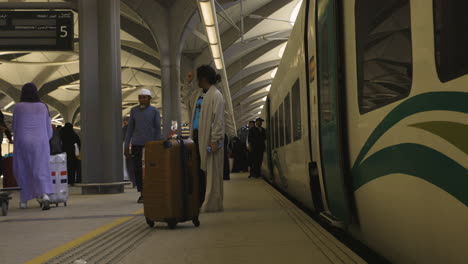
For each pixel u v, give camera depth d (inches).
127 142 425.4
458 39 97.4
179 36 1081.4
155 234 234.8
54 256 189.2
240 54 1743.4
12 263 179.6
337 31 191.2
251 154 799.1
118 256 185.9
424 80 113.8
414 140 119.8
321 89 222.7
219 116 313.9
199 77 316.8
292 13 1535.4
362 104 165.8
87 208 379.2
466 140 93.9
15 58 1876.2
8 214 347.9
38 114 368.2
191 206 250.5
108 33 558.6
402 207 131.0
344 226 207.2
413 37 120.4
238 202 390.0
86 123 552.4
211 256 180.4
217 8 1272.1
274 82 586.9
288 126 419.8
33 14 586.9
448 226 103.1
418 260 126.4
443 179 104.2
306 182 304.8
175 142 247.9
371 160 156.8
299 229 236.2
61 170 399.9
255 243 202.8
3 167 463.5
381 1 144.9
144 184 252.1
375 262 209.8
